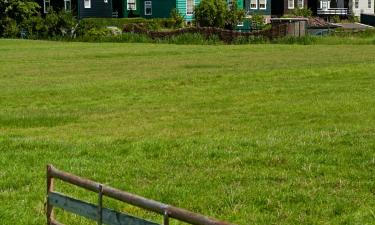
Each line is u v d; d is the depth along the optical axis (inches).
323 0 3417.8
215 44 2001.7
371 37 2130.9
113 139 538.0
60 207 257.1
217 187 375.9
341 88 880.3
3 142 511.5
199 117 685.9
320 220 318.7
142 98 848.9
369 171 402.3
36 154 468.8
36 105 805.2
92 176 404.8
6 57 1470.2
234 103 785.6
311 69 1083.3
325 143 482.9
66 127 643.5
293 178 391.5
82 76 1104.2
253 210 335.3
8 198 361.1
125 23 2620.6
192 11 2893.7
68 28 2276.1
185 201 350.0
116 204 339.3
